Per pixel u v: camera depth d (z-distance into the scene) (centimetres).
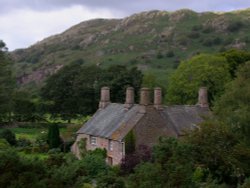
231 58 9125
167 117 5775
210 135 3612
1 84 9956
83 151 6075
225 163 3478
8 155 2005
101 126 6012
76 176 2202
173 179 2152
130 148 5312
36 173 2006
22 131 9744
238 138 3884
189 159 2420
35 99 12412
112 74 10138
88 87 10225
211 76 8025
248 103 4481
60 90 10644
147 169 2211
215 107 4722
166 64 17900
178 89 8281
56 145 7056
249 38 19412
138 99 9656
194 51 19262
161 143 2452
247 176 3547
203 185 2723
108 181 2842
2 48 10588
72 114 10550
